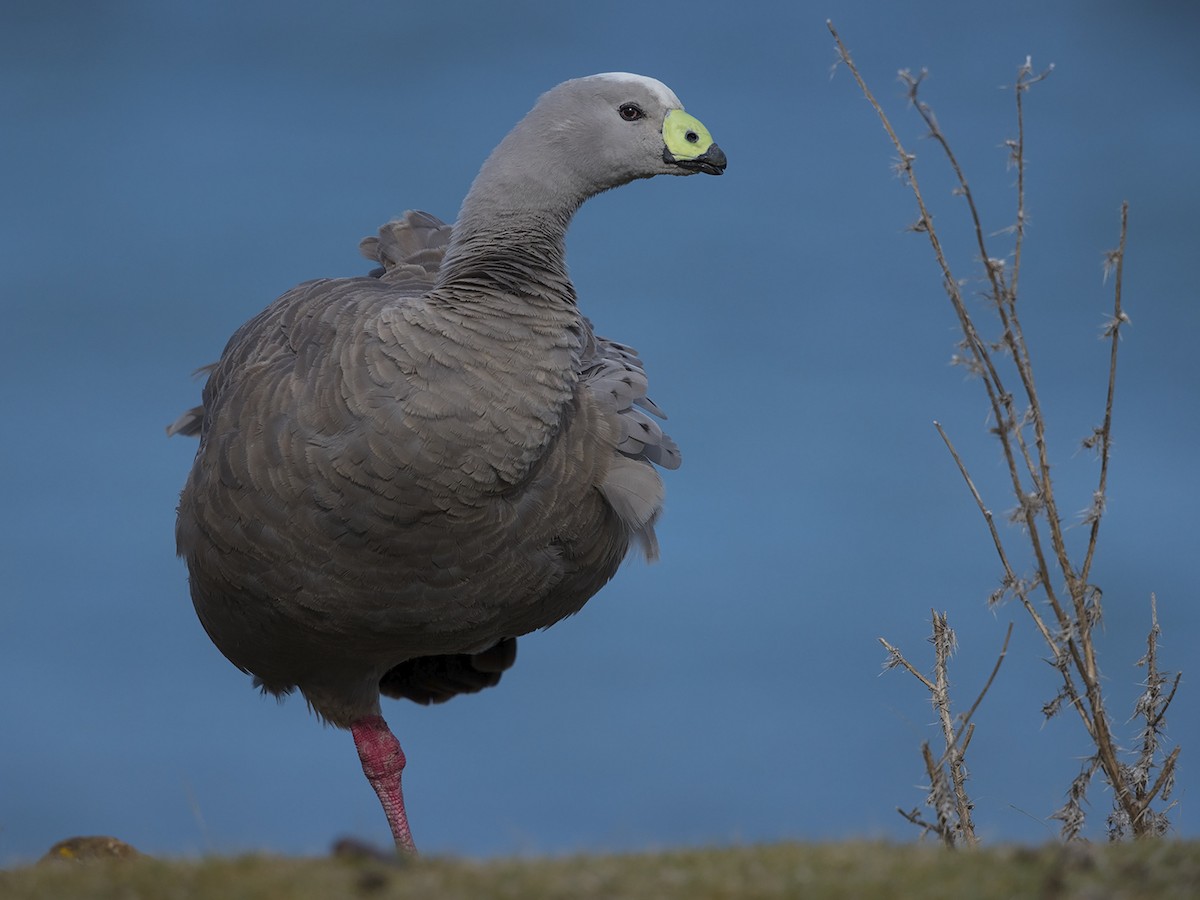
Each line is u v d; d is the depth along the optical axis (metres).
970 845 10.35
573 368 11.70
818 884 8.09
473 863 8.63
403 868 8.45
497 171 12.28
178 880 8.23
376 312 11.67
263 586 11.82
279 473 11.35
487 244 11.97
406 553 11.48
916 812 10.62
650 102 12.70
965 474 11.88
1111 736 11.77
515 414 11.26
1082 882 8.25
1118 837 11.48
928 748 10.72
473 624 12.20
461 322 11.24
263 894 7.94
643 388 12.98
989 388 11.77
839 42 12.24
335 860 8.55
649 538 13.12
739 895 7.95
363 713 13.25
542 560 12.08
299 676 12.92
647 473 12.43
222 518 11.69
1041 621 11.70
